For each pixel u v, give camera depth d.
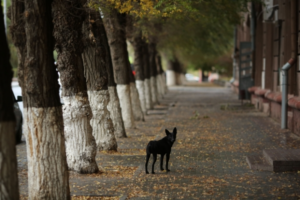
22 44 8.46
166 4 14.41
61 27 11.47
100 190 10.10
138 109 25.94
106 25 20.75
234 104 36.78
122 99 22.38
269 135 18.56
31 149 8.59
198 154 14.61
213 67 84.06
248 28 38.78
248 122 23.56
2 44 6.24
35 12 8.20
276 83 25.17
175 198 9.34
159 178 11.23
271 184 10.43
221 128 21.31
